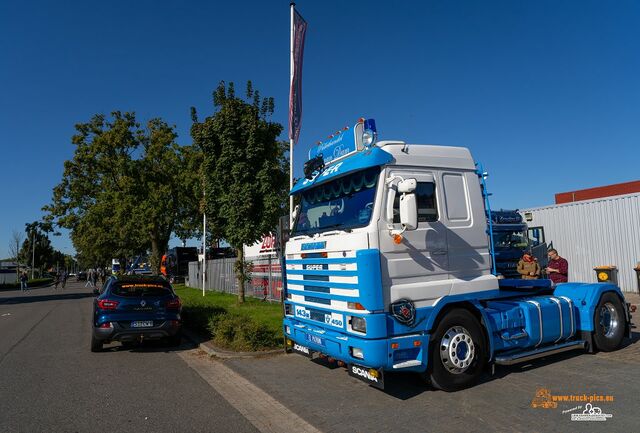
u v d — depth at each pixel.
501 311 6.38
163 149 30.80
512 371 6.71
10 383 6.96
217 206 15.70
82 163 33.44
